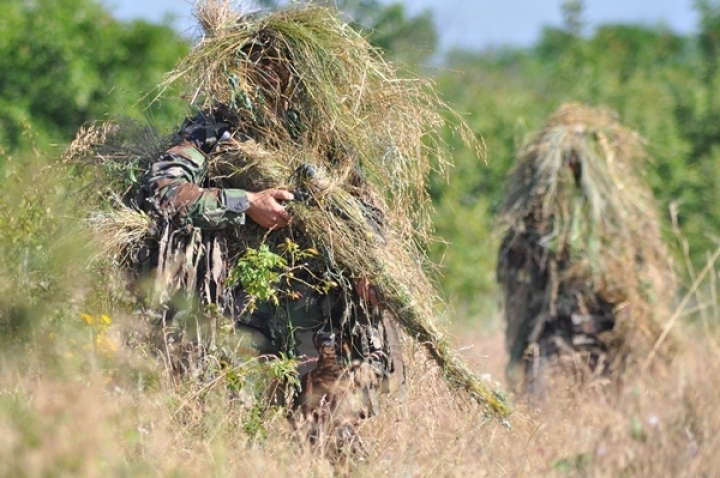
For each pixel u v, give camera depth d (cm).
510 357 2719
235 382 1875
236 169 1961
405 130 2047
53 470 1426
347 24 2062
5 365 1767
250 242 1967
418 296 1970
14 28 5175
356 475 1812
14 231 1981
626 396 2303
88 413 1522
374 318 1980
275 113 1989
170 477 1548
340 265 1942
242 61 1977
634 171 2839
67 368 1725
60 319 1861
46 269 1928
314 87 1969
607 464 1928
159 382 1861
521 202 2741
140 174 2062
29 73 5147
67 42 5175
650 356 2506
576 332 2642
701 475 1950
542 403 2344
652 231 2730
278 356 1962
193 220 1902
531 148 2788
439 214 4906
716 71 6775
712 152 5872
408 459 1805
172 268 1909
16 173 2123
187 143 1981
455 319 3688
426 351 1984
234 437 1775
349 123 1984
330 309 1972
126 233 1947
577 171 2725
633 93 6431
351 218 1934
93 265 1930
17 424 1495
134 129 2125
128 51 5372
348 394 1905
